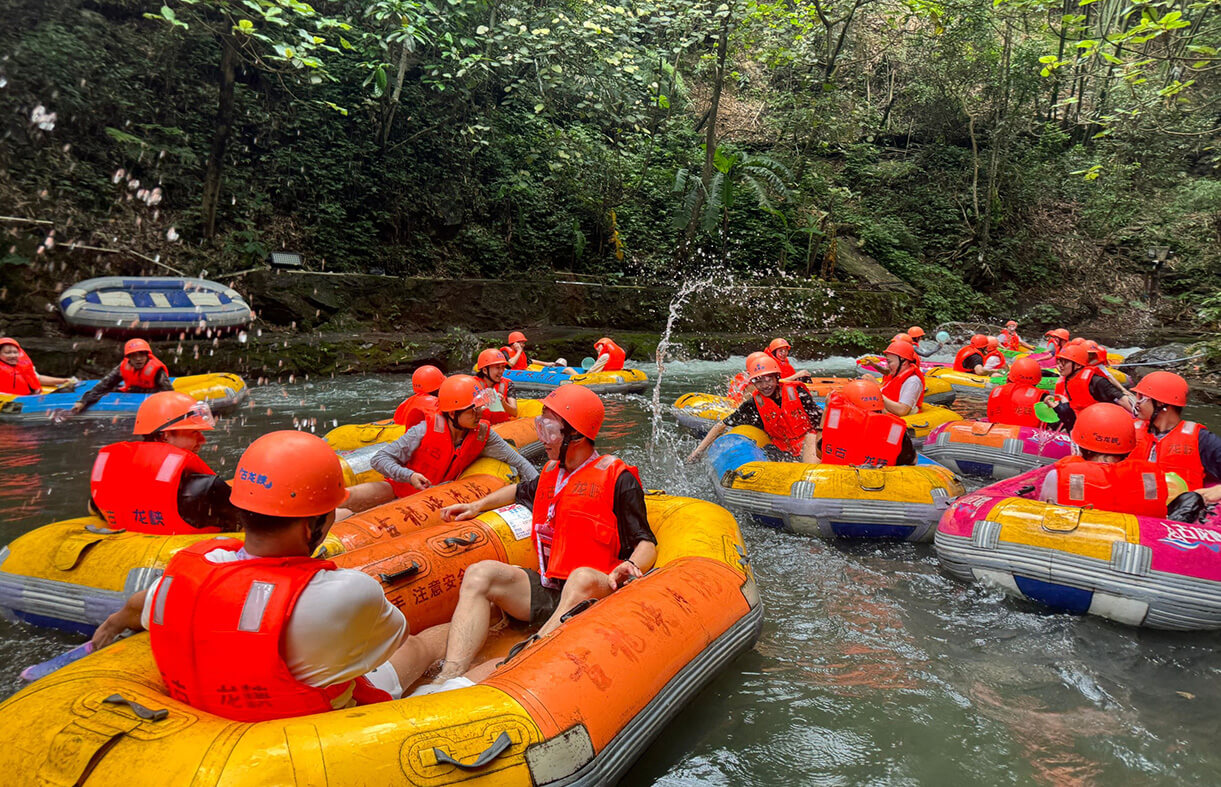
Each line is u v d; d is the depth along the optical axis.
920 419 7.68
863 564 4.69
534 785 2.11
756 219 19.22
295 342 11.77
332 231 14.11
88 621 3.20
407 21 13.28
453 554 3.55
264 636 1.88
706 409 8.16
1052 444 6.43
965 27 20.34
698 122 21.88
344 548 3.57
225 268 12.59
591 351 14.38
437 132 15.85
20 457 6.46
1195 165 22.25
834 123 19.62
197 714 1.96
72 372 9.99
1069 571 3.88
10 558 3.40
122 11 13.71
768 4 18.16
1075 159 22.94
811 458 5.80
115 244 11.78
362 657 1.99
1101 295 21.42
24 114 11.77
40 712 1.97
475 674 2.85
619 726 2.45
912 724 2.96
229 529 3.45
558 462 3.32
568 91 17.14
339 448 6.08
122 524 3.45
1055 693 3.20
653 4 16.70
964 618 3.94
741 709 3.06
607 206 17.00
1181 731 2.92
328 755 1.87
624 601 2.88
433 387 5.87
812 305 17.64
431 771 1.97
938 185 22.61
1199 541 3.71
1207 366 13.12
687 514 3.94
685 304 16.38
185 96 13.66
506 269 16.09
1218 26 16.06
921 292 20.11
